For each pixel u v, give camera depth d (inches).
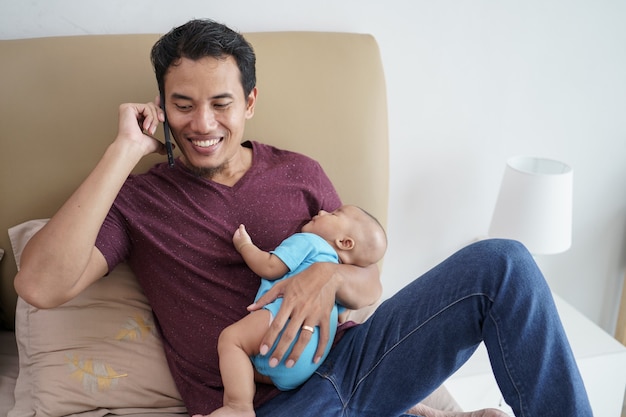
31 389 50.4
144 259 51.4
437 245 80.6
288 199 54.3
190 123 48.8
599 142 81.5
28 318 51.7
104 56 57.8
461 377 64.6
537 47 74.3
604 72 77.9
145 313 53.3
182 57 47.1
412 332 45.5
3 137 55.7
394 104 72.4
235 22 64.7
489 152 77.7
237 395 43.9
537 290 43.1
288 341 44.8
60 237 44.2
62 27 60.6
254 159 55.4
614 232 87.4
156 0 61.8
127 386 50.8
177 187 52.4
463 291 44.2
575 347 68.5
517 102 76.2
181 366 50.6
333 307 47.8
